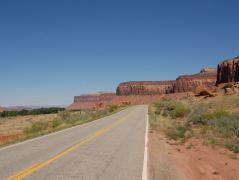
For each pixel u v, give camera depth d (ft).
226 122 62.54
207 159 36.06
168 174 27.45
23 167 28.48
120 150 39.91
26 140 50.14
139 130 68.90
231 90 195.93
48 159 32.83
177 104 144.05
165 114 124.88
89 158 33.76
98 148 41.39
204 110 97.76
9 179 23.77
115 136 56.59
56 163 30.71
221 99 163.12
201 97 231.09
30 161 31.58
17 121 150.61
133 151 39.19
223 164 33.37
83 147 42.14
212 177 28.12
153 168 29.48
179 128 65.92
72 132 64.39
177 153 39.91
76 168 28.45
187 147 43.80
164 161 33.81
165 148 43.62
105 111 168.96
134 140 50.70
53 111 286.25
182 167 31.12
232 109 122.72
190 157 37.45
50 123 88.48
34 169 27.63
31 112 279.49
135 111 183.32
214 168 31.68
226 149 41.96
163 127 76.18
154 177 25.94
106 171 27.48
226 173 29.66
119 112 178.09
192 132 57.62
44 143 46.26
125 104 386.93
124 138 53.42
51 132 64.54
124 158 34.17
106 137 54.80
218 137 51.90
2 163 30.40
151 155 37.17
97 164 30.55
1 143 46.42
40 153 36.78
